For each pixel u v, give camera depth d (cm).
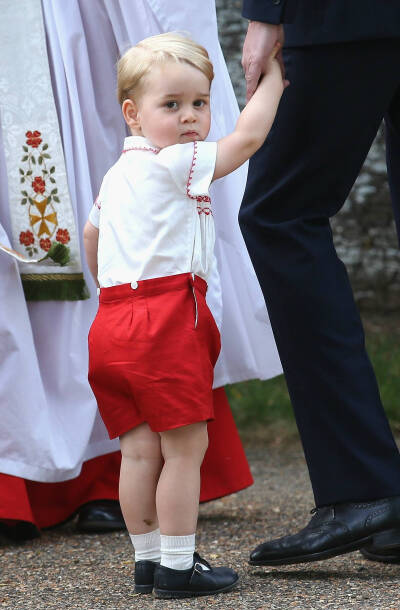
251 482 1208
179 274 822
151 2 1086
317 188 874
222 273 1160
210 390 828
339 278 875
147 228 825
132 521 838
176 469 812
